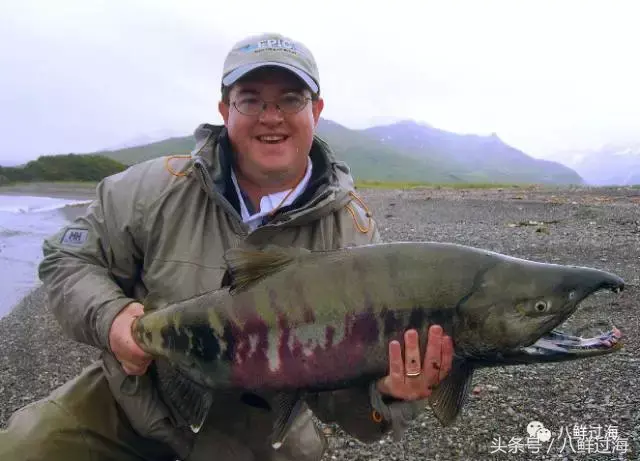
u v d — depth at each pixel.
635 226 4.72
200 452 1.00
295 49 0.96
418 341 0.83
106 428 1.00
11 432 0.95
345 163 1.06
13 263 4.89
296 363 0.86
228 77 0.94
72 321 0.95
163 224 0.96
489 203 7.11
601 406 1.54
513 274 0.84
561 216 5.60
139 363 0.92
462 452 1.40
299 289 0.85
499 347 0.84
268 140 0.94
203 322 0.88
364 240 1.01
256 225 0.99
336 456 1.41
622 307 2.30
